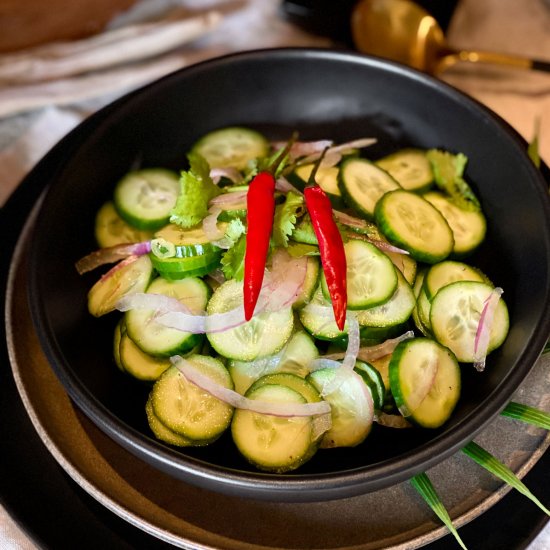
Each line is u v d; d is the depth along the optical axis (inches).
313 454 16.3
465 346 17.3
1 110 22.7
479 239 18.6
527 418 16.3
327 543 15.6
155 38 23.6
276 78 20.3
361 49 24.0
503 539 15.8
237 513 15.9
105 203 19.4
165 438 16.5
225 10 25.4
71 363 17.1
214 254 17.4
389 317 17.2
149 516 15.7
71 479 16.5
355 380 16.6
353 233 18.0
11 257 18.8
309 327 17.2
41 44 24.1
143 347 17.2
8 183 21.9
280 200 18.1
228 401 16.5
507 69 23.7
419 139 20.2
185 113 20.1
